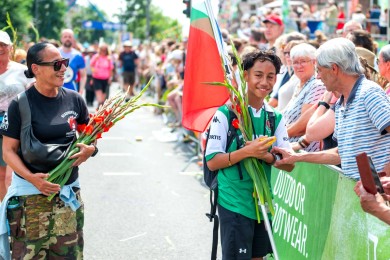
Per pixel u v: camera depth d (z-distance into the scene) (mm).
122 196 8312
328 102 5207
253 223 4301
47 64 4160
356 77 4016
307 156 4352
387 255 3406
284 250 5184
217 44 4781
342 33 7988
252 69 4262
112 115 4387
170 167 10398
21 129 4199
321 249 4410
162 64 18797
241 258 4246
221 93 4891
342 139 4055
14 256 4340
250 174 4195
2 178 6234
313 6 18734
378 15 13648
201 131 4938
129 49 22578
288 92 6617
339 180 4145
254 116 4324
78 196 4398
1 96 5945
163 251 6086
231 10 21203
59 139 4270
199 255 5973
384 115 3814
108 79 18906
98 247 6191
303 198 4824
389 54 4992
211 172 4418
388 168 3879
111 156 11414
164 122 16328
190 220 7148
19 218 4281
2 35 5945
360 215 3781
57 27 37344
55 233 4277
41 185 4129
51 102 4289
